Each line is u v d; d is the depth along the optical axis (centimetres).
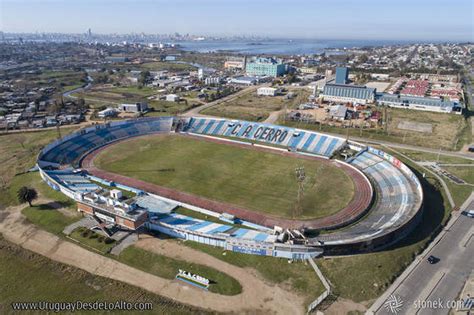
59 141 12575
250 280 6166
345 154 12300
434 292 5888
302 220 8262
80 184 9919
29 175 10662
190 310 5534
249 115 18262
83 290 5988
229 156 12638
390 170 10756
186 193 9644
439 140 14225
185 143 14150
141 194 9494
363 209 8762
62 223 7944
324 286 5969
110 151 13062
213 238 7069
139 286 6069
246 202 9150
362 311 5469
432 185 10119
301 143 13738
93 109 19862
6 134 15162
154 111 19475
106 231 7500
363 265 6431
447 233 7725
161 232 7600
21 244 7319
